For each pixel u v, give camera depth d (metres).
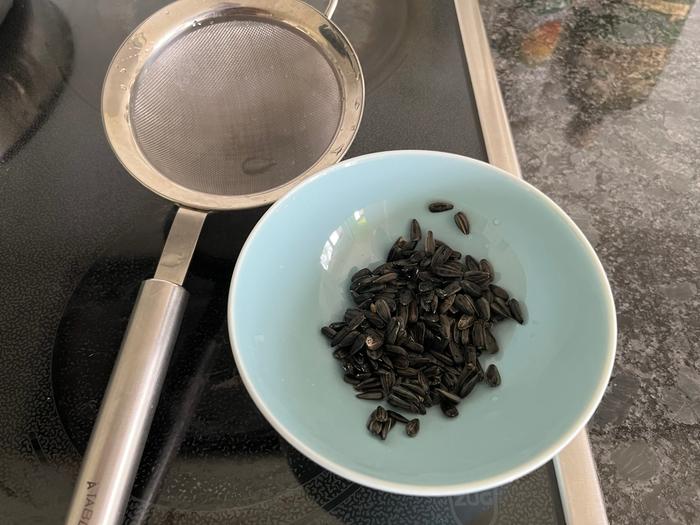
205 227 0.29
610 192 0.31
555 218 0.24
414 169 0.25
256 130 0.31
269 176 0.30
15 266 0.28
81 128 0.32
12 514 0.22
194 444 0.23
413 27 0.37
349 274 0.27
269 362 0.22
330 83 0.30
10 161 0.31
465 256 0.27
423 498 0.22
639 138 0.33
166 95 0.30
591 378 0.20
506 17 0.39
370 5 0.38
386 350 0.24
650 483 0.23
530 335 0.24
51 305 0.27
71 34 0.36
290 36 0.31
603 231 0.30
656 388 0.25
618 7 0.39
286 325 0.24
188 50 0.31
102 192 0.30
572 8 0.39
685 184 0.31
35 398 0.24
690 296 0.28
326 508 0.22
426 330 0.25
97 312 0.27
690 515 0.22
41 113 0.33
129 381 0.22
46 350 0.26
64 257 0.28
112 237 0.29
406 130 0.32
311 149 0.30
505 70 0.36
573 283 0.23
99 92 0.34
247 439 0.24
